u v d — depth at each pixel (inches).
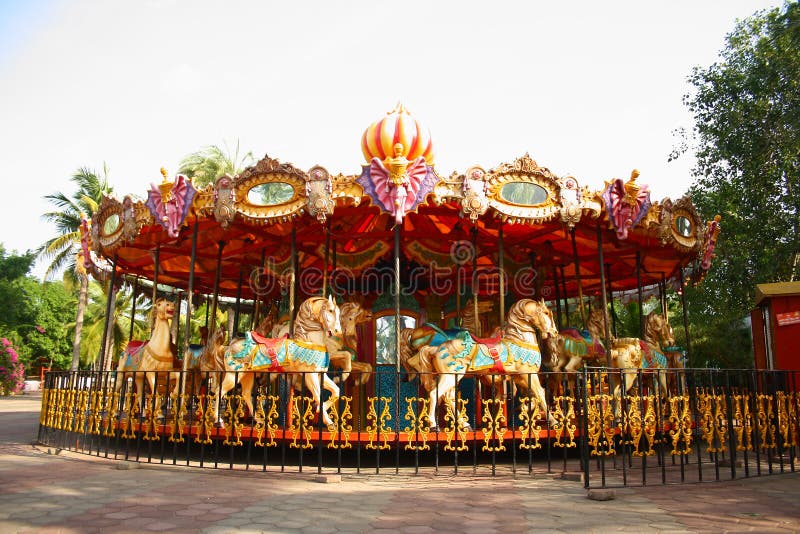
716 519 206.5
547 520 205.0
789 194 761.6
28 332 1748.3
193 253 402.6
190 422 321.7
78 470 310.5
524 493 253.6
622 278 640.4
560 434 334.3
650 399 307.7
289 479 286.7
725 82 805.9
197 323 1322.6
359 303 446.0
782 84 753.6
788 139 739.4
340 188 364.2
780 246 757.3
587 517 209.3
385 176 351.3
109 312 466.9
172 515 210.1
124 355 449.1
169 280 658.8
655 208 418.0
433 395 362.3
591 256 518.6
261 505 226.8
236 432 323.3
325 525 197.5
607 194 387.5
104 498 238.8
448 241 459.2
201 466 309.3
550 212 371.9
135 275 619.8
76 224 1206.9
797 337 426.0
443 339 379.9
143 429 382.6
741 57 811.4
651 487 266.2
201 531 189.2
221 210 374.0
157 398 363.3
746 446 295.1
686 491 257.8
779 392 331.3
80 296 1194.0
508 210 368.2
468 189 360.8
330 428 327.3
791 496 247.8
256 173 370.3
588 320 528.4
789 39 724.0
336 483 277.1
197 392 465.7
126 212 428.5
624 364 443.8
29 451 388.8
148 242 502.3
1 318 1626.5
